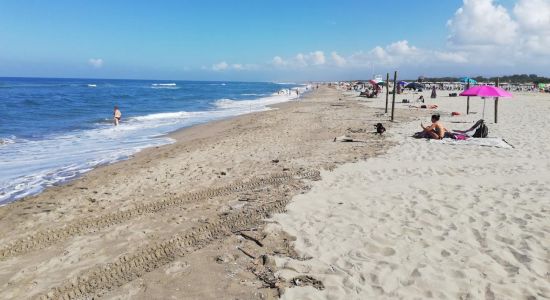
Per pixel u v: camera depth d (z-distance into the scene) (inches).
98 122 902.4
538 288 166.9
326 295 167.2
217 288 177.3
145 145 601.9
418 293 166.2
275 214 265.1
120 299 171.9
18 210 300.7
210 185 350.0
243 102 1823.3
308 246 215.5
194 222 262.4
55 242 238.8
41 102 1409.9
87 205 307.4
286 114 1051.3
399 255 200.1
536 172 348.2
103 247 228.7
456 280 174.9
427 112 969.5
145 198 319.9
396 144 500.7
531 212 249.9
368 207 270.7
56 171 432.1
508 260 191.2
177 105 1577.3
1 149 554.3
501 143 477.4
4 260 216.8
